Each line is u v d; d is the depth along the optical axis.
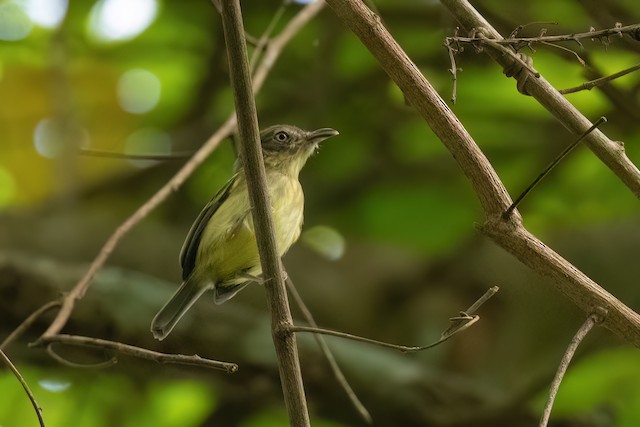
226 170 14.18
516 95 12.85
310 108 13.95
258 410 13.13
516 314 12.62
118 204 14.43
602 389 11.39
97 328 10.97
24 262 11.20
